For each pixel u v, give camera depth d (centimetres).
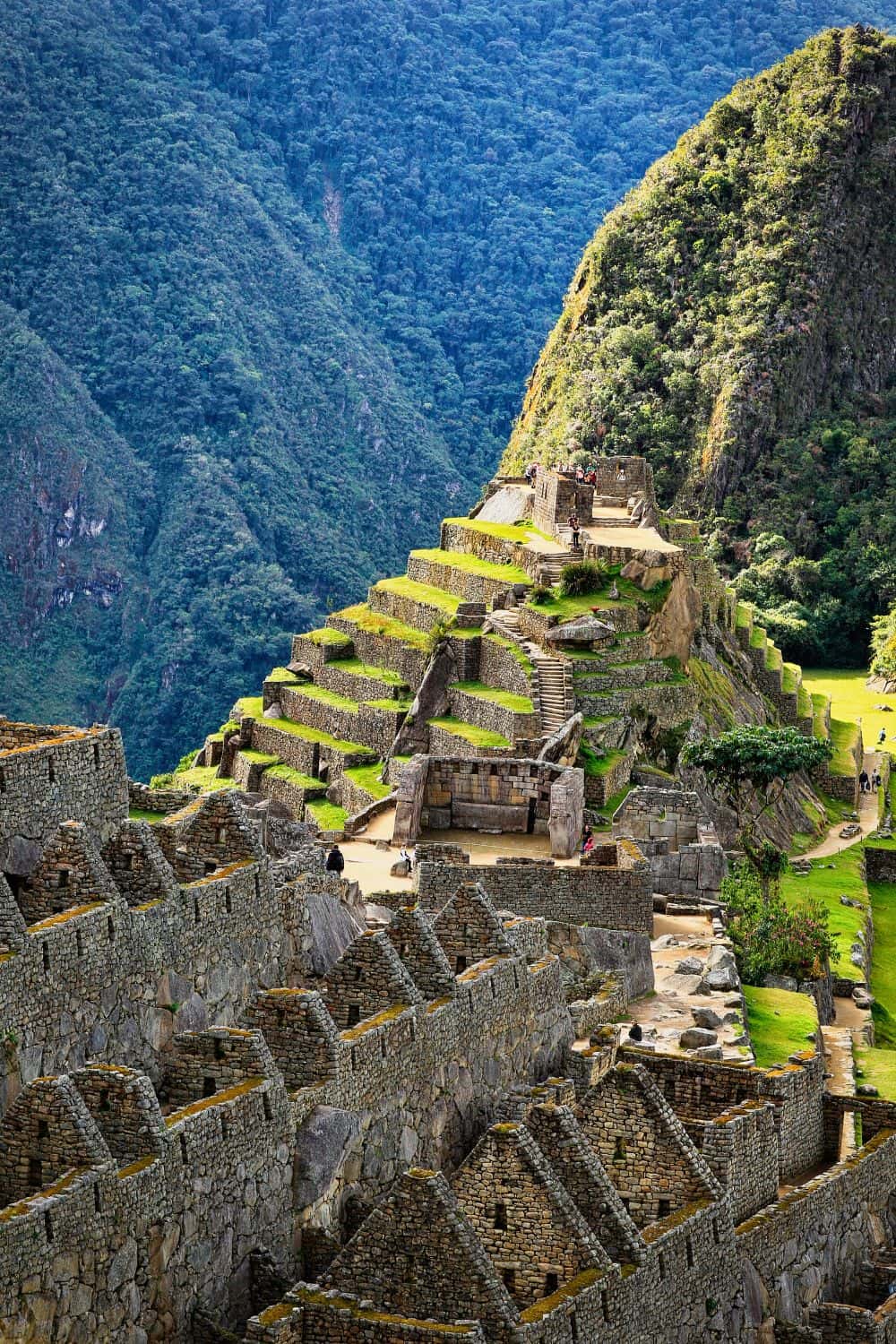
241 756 16625
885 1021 11062
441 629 15650
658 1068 6656
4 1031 4934
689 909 9831
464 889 6369
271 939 5981
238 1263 4959
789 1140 6600
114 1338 4566
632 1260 5381
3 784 5606
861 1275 6556
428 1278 4959
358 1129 5397
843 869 15788
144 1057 5366
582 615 15325
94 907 5297
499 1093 6138
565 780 10569
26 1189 4591
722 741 14050
